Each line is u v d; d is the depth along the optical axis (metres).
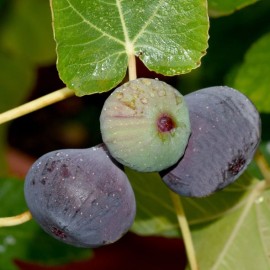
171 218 0.52
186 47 0.40
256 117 0.39
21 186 0.64
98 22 0.40
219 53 0.65
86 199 0.37
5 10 0.71
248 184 0.50
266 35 0.58
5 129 0.71
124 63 0.40
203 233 0.52
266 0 0.63
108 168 0.38
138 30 0.40
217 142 0.38
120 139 0.35
